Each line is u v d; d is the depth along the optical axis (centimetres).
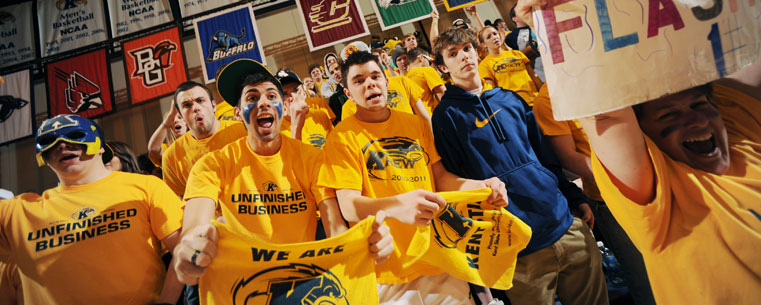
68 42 693
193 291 201
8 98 651
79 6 709
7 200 201
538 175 207
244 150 194
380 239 150
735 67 108
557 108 118
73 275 182
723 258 127
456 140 217
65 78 658
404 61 478
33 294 182
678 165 137
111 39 693
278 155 195
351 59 209
